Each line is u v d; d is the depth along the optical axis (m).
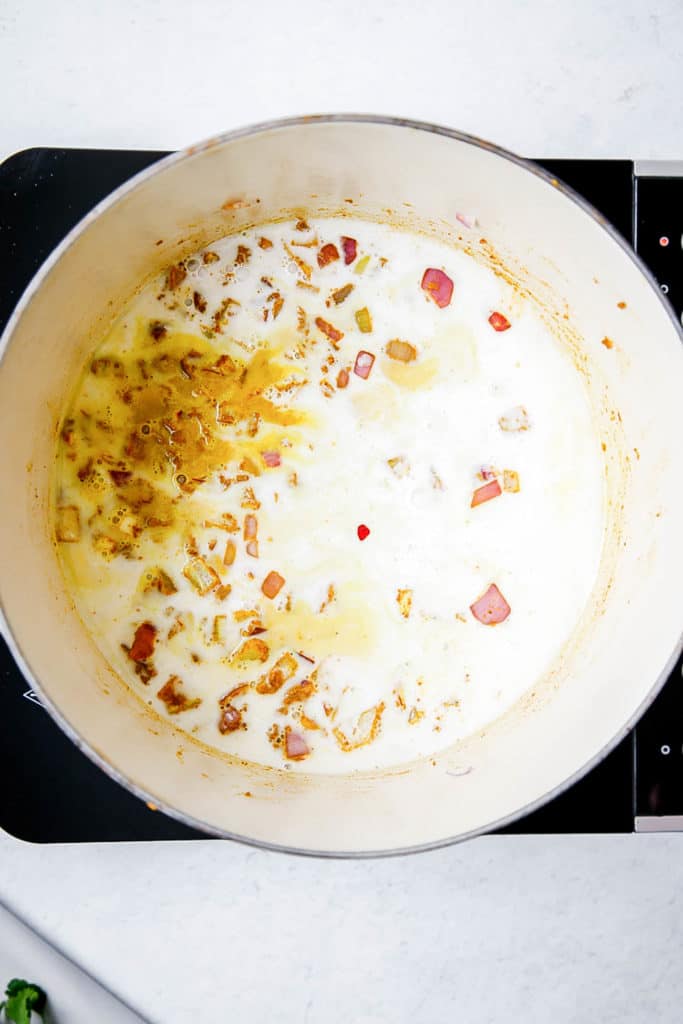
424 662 0.54
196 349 0.53
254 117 0.55
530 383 0.54
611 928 0.57
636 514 0.53
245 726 0.53
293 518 0.54
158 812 0.54
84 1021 0.55
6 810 0.53
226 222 0.53
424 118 0.55
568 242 0.50
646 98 0.56
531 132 0.56
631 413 0.53
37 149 0.53
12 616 0.48
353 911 0.57
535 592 0.54
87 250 0.48
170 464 0.53
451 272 0.54
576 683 0.54
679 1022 0.57
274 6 0.55
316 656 0.54
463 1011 0.57
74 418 0.53
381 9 0.55
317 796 0.53
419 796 0.53
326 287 0.54
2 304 0.52
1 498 0.49
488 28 0.56
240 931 0.57
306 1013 0.57
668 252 0.53
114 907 0.56
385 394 0.54
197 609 0.53
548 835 0.57
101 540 0.53
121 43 0.55
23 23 0.55
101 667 0.52
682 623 0.49
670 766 0.54
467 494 0.54
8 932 0.56
